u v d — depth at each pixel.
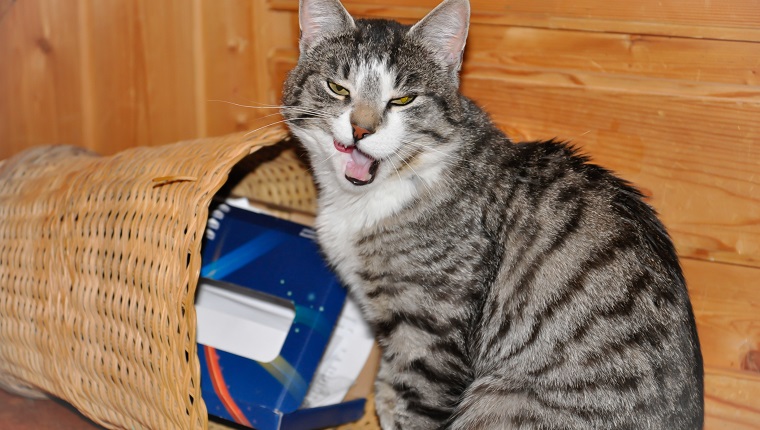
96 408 0.86
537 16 0.91
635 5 0.88
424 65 0.82
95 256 0.85
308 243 0.88
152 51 1.04
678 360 0.77
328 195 0.86
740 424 0.90
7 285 0.92
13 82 1.06
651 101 0.88
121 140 1.07
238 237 0.88
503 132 0.88
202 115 1.05
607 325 0.78
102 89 1.06
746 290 0.88
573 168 0.83
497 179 0.82
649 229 0.81
